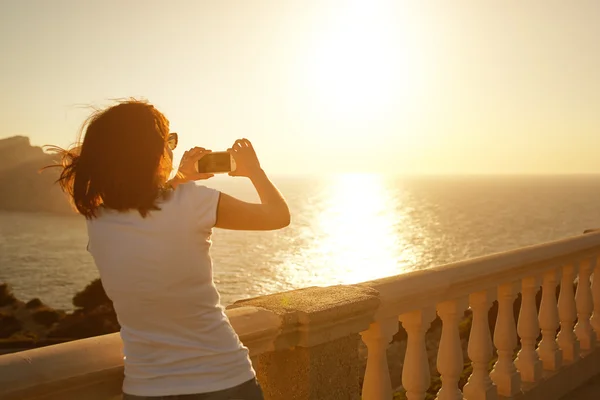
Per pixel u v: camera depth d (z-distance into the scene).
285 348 2.47
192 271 1.77
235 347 1.86
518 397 4.14
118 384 1.92
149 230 1.74
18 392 1.63
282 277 103.94
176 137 1.92
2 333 52.41
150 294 1.73
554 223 192.62
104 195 1.74
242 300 2.64
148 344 1.77
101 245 1.78
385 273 107.44
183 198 1.80
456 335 3.59
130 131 1.74
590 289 5.15
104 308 51.28
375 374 3.06
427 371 3.32
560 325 4.91
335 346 2.64
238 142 2.06
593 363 5.05
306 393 2.52
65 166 1.86
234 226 1.88
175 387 1.74
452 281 3.38
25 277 111.62
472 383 3.86
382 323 3.04
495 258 3.85
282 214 1.94
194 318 1.78
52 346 1.83
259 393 1.89
